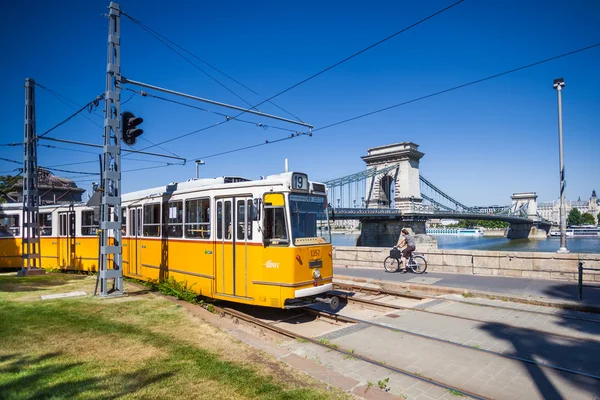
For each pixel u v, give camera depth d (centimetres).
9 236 1700
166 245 1102
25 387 456
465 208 9419
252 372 514
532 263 1274
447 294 1112
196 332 690
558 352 640
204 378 493
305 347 678
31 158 1521
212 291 944
